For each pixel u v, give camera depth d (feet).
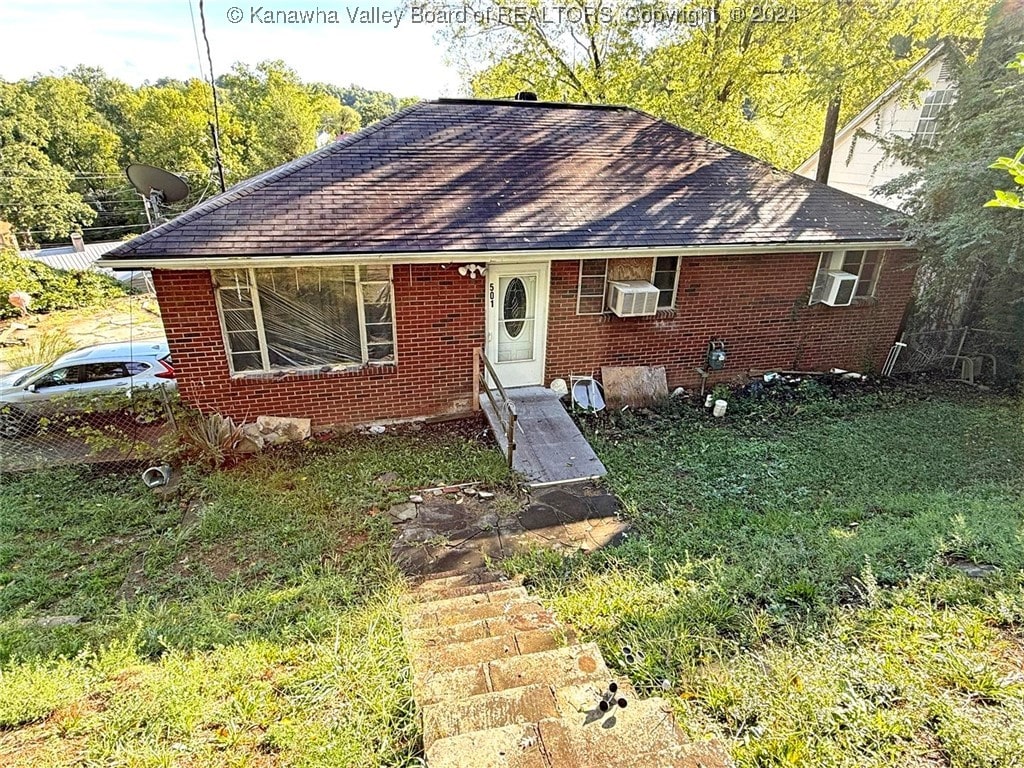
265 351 23.47
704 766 6.44
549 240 23.89
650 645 10.61
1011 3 27.73
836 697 8.74
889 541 14.37
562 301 26.61
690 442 24.54
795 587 12.28
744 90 57.00
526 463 22.35
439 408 26.71
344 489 20.54
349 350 24.54
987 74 28.96
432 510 19.44
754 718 8.61
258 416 24.21
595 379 28.89
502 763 6.55
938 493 18.88
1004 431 24.88
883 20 42.39
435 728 7.58
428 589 15.05
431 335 25.13
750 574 13.43
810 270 29.45
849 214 29.81
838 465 21.93
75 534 18.34
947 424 25.73
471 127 29.55
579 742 6.93
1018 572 11.97
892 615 10.84
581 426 26.18
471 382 26.68
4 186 104.42
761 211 28.40
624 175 28.78
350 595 14.29
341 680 10.28
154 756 8.39
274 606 13.83
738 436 25.17
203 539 17.78
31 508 19.86
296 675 10.64
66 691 10.26
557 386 28.14
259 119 142.82
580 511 19.39
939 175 27.43
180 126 130.82
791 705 8.63
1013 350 31.55
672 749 6.71
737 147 62.13
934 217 28.45
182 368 22.68
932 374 33.30
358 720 9.09
